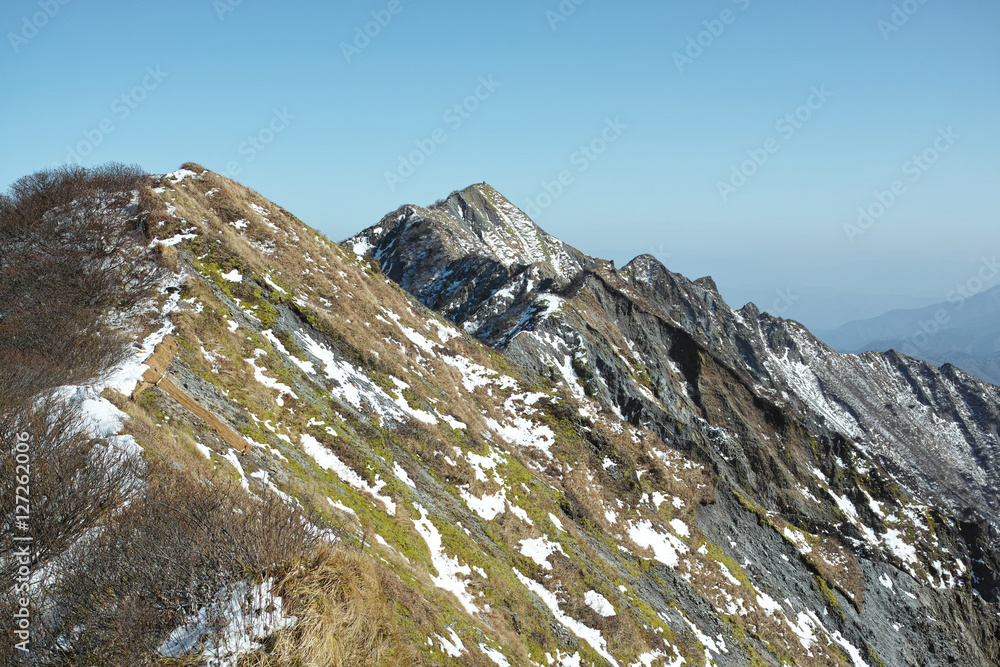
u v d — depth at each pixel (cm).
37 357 1546
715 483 4147
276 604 967
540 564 2473
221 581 957
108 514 1046
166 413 1622
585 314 5556
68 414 1252
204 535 1016
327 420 2288
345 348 2861
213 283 2561
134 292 2189
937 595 4444
